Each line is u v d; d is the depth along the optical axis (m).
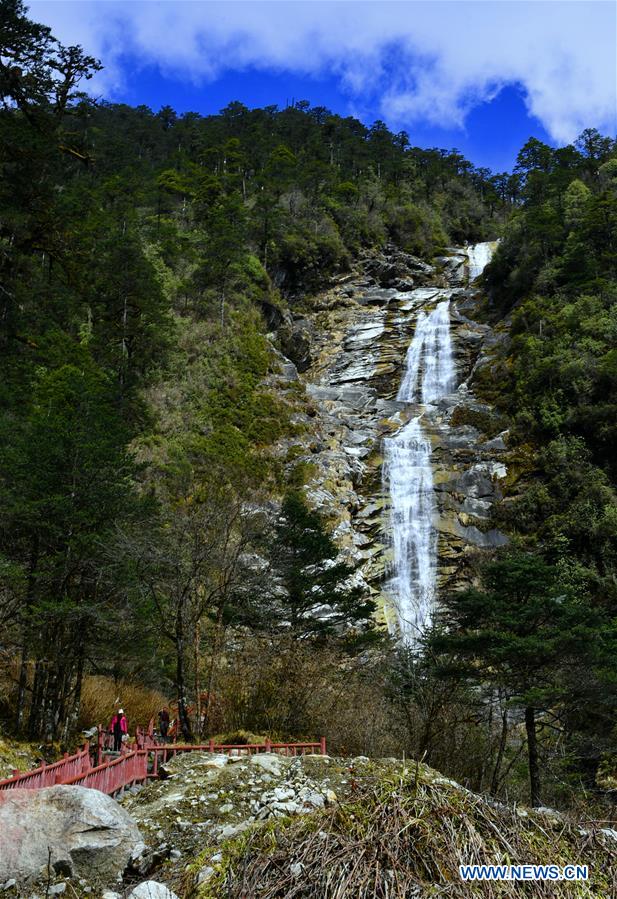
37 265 26.75
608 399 45.28
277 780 9.30
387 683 21.45
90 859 6.61
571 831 5.90
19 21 22.89
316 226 78.56
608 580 35.28
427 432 49.66
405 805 5.59
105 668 21.97
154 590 19.16
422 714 19.45
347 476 45.34
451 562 40.47
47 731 16.33
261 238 72.88
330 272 76.56
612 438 43.66
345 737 18.06
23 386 26.05
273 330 63.09
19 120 24.64
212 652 20.66
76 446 18.12
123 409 35.50
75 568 17.83
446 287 75.88
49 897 6.17
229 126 108.19
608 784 21.16
